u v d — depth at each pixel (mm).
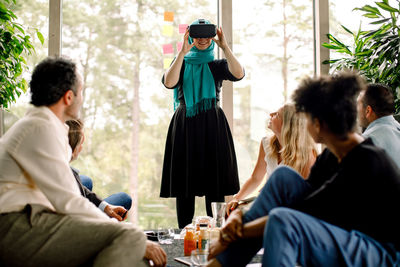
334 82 1438
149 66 3668
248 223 1466
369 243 1387
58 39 3514
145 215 3592
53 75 1695
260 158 2795
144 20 3672
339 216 1437
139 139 3625
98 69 3604
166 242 2324
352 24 3912
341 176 1407
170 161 2949
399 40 3193
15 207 1571
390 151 2283
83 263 1581
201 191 2852
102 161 3566
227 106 3711
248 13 3822
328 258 1356
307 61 3928
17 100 3445
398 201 1364
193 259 1706
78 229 1545
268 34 3859
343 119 1408
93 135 3562
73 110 1781
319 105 1423
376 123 2402
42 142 1587
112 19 3639
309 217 1371
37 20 3529
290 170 1588
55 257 1556
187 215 2891
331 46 3641
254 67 3811
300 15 3930
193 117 2896
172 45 3701
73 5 3602
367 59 3367
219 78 2980
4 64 2982
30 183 1634
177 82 2893
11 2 3477
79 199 1589
